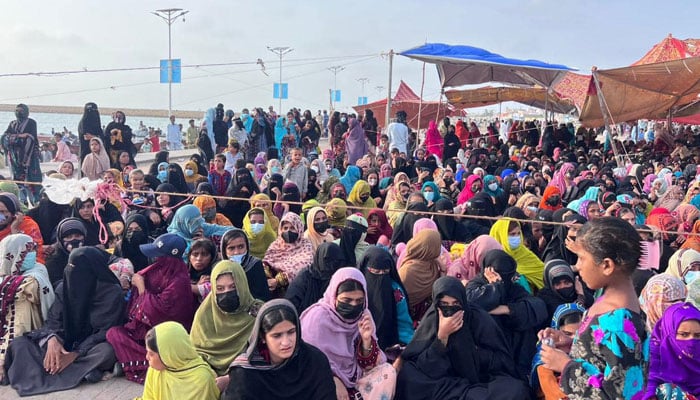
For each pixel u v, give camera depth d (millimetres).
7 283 4258
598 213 6586
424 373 3637
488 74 16906
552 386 3299
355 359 3777
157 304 4277
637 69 12641
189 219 5738
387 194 8828
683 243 6113
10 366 4172
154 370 3338
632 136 30141
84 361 4242
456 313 3564
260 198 6953
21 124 10078
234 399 3059
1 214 5328
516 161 14117
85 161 9227
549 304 4246
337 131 16531
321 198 8727
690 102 16578
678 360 2953
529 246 6145
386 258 4352
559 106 24797
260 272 4723
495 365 3699
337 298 3646
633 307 2219
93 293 4379
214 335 3988
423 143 15586
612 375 2148
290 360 3100
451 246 6309
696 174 11312
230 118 16500
